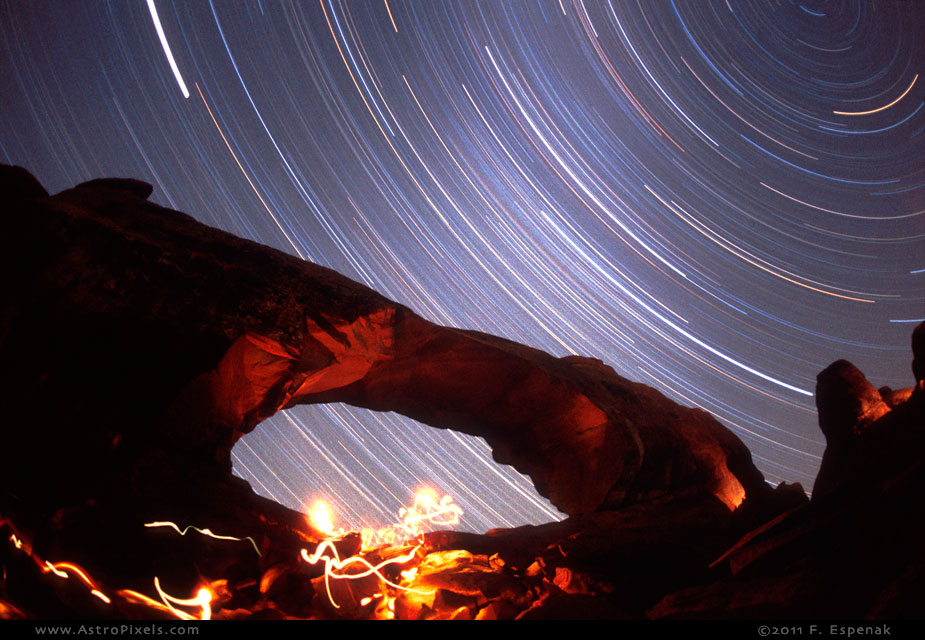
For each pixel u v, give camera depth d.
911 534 6.88
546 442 13.11
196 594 6.89
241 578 7.34
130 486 7.92
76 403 8.34
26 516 6.80
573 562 10.13
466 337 12.48
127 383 8.86
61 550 6.58
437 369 12.47
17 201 9.30
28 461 7.70
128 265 9.34
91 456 8.12
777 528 8.61
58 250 8.92
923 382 9.28
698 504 12.24
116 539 7.14
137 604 6.45
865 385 11.81
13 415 7.93
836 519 7.71
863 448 9.48
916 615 5.64
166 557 7.20
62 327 8.68
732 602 7.50
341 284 11.23
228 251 10.58
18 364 8.21
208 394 9.34
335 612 7.48
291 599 7.21
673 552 11.06
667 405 13.84
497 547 10.04
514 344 13.40
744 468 13.72
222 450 9.43
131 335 9.10
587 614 7.32
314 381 11.11
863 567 7.04
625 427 12.44
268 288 10.30
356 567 8.39
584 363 14.49
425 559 9.06
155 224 10.50
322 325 10.54
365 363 11.34
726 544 11.61
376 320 11.06
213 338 9.48
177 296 9.51
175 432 8.96
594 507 12.23
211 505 8.20
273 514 8.53
